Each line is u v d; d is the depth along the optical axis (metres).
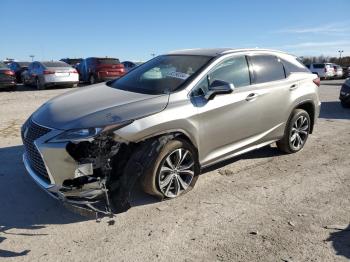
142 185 4.44
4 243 3.76
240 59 5.61
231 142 5.36
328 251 3.70
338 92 18.22
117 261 3.51
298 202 4.76
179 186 4.76
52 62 19.08
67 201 3.92
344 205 4.70
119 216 4.32
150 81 5.14
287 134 6.39
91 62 21.48
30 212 4.38
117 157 4.22
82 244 3.77
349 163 6.28
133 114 4.25
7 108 10.99
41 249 3.68
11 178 5.29
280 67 6.26
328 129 8.88
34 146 4.14
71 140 3.93
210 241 3.85
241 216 4.37
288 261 3.53
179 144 4.56
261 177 5.56
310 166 6.08
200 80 4.95
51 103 4.85
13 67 23.77
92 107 4.37
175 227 4.11
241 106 5.34
